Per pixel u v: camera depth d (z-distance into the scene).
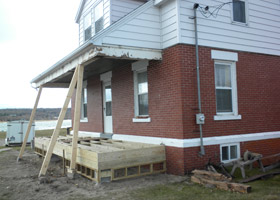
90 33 12.36
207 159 8.02
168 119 8.16
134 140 9.66
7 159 12.39
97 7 11.62
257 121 9.38
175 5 7.98
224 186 6.30
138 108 9.78
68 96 8.06
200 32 8.28
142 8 8.27
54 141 7.88
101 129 12.21
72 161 7.82
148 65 9.03
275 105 9.94
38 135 25.72
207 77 8.31
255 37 9.58
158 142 8.45
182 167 7.59
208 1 8.54
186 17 8.05
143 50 8.20
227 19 8.93
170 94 8.09
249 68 9.34
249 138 9.03
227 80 8.93
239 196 5.77
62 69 9.72
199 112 7.93
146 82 9.42
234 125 8.78
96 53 7.38
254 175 7.41
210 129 8.22
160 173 8.05
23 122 20.58
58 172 8.92
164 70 8.36
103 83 12.30
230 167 8.38
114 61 9.60
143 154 7.72
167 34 8.29
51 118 94.81
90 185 7.02
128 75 10.13
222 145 8.41
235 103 8.93
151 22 8.42
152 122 8.84
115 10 10.45
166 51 8.30
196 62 8.03
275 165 8.12
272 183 6.83
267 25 9.95
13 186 7.34
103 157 7.06
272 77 9.93
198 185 6.72
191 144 7.72
